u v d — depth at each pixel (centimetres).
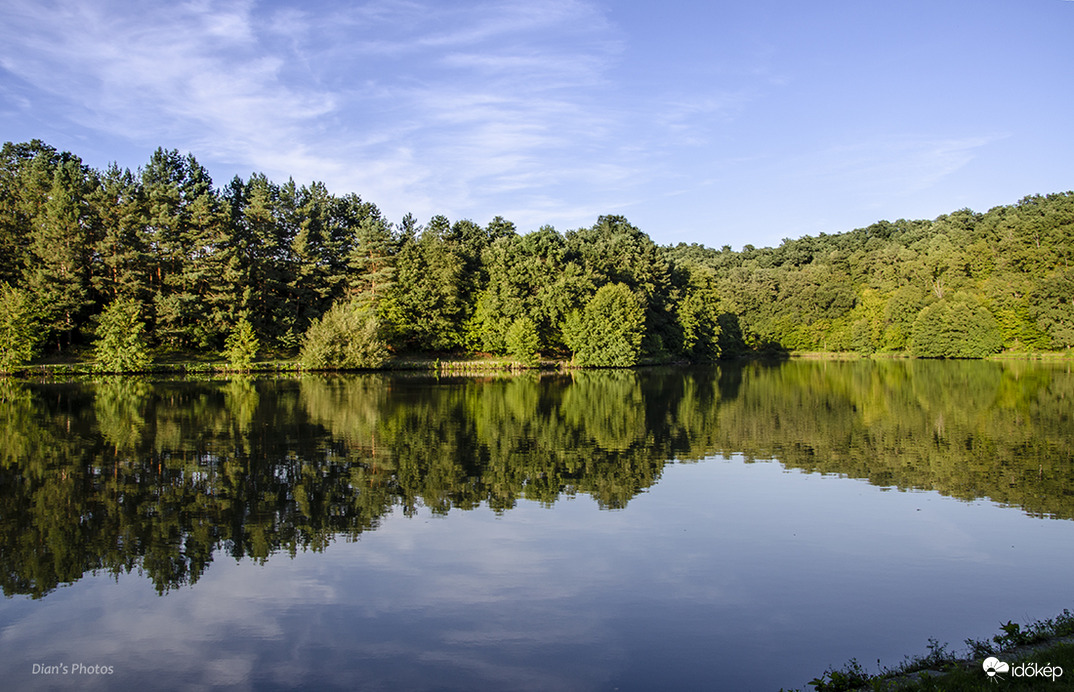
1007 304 10300
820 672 1162
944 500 2261
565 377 7794
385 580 1578
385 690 1125
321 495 2291
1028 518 2053
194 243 7969
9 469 2628
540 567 1658
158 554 1745
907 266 11738
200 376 7125
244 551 1766
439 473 2616
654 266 10850
